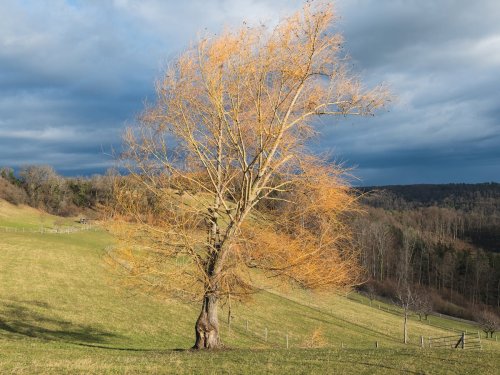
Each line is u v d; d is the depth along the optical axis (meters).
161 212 15.59
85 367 12.02
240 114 15.52
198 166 16.33
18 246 58.03
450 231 145.38
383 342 44.28
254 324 40.78
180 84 15.16
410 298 60.59
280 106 15.36
